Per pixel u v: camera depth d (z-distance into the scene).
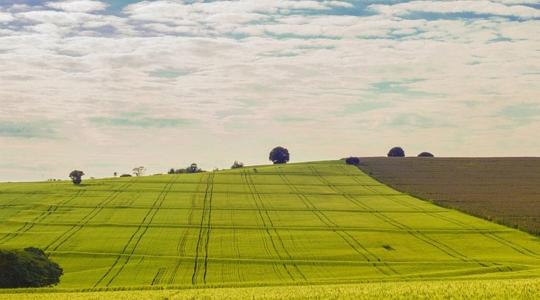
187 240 82.50
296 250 76.69
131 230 88.31
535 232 83.69
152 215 98.31
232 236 84.88
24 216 97.56
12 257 57.19
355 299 31.78
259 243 80.69
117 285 58.91
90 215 98.12
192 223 93.06
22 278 56.47
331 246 78.62
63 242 81.56
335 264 69.00
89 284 59.78
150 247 78.62
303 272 64.75
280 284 54.31
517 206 101.38
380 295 32.59
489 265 66.31
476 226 89.12
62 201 108.81
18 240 82.81
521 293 30.80
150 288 53.38
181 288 52.78
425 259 70.75
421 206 105.62
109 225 91.44
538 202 104.38
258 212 101.81
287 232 87.38
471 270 62.06
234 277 62.66
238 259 71.81
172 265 69.38
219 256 73.75
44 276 58.31
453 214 98.31
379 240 81.81
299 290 38.97
